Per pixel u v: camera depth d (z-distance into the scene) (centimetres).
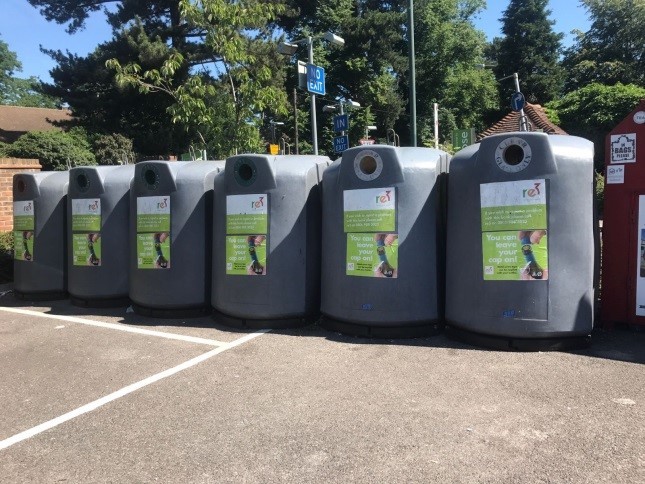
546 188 479
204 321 631
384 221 536
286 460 313
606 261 550
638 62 4381
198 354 507
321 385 421
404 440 330
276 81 2509
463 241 516
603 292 554
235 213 592
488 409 369
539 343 485
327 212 578
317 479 293
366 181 543
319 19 3941
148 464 314
